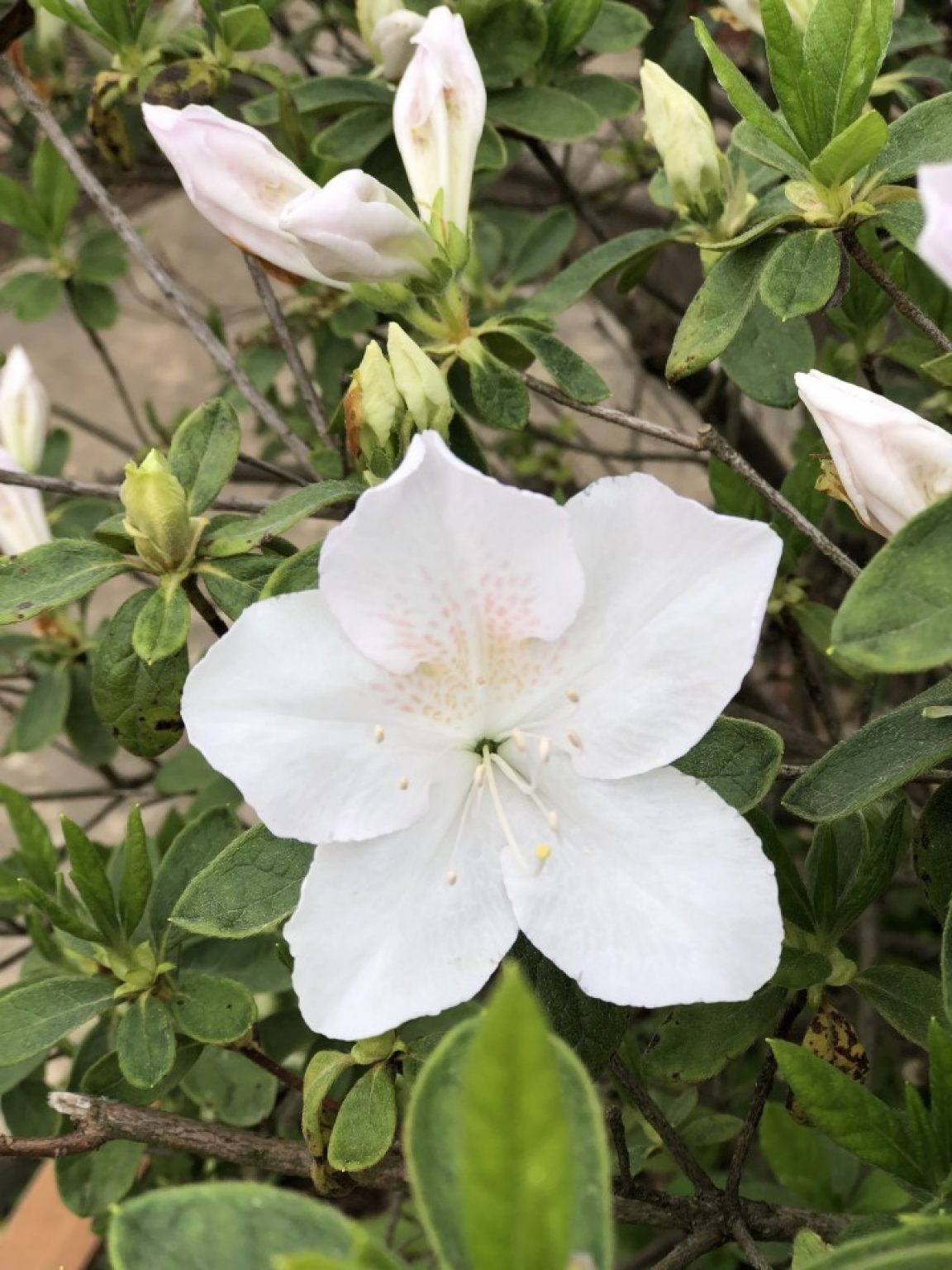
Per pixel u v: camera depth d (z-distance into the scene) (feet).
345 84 1.09
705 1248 0.77
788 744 1.07
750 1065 1.38
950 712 0.64
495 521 0.56
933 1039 0.57
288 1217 0.42
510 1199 0.33
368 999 0.59
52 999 0.81
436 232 0.82
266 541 0.78
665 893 0.59
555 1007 0.67
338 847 0.60
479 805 0.62
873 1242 0.44
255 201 0.81
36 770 2.41
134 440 2.82
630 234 0.95
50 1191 1.24
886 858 0.72
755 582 0.57
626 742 0.60
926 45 1.21
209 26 1.12
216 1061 1.02
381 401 0.72
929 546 0.51
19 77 1.04
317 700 0.59
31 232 1.46
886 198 0.72
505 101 1.09
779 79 0.70
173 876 0.85
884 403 0.58
